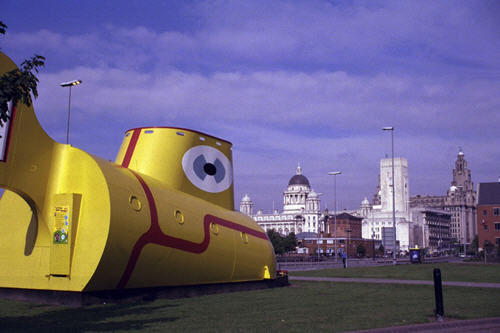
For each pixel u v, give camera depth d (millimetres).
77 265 19547
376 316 17484
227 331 14258
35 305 19781
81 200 20094
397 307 20297
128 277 20562
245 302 21844
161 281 22266
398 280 37438
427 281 36000
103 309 18750
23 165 19766
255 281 29188
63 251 19703
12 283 21297
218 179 28719
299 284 33625
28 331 14031
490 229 119000
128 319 16438
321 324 15609
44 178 20516
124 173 21766
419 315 17797
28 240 21438
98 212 19641
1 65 18828
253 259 28375
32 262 20953
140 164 25203
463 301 22781
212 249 24969
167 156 25812
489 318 17125
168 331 14188
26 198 20188
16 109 19484
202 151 28047
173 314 17750
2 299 21516
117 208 19719
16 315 17250
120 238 19688
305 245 158000
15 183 19484
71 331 14070
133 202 20797
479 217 120438
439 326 15695
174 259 22469
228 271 26312
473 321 16500
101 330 14266
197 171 27359
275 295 25219
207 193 27672
